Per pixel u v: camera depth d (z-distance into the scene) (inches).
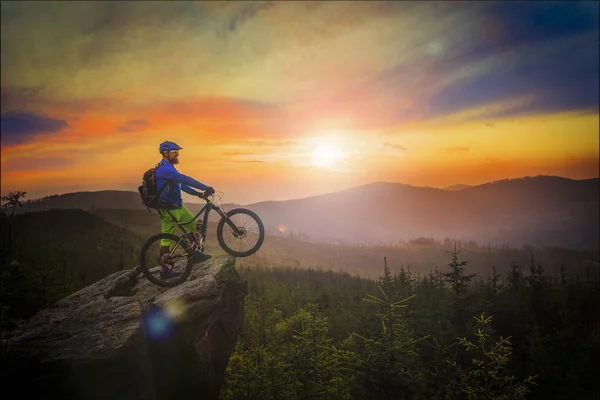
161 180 330.6
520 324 1209.4
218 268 354.0
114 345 307.7
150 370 323.3
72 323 346.0
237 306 374.6
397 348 553.9
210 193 340.5
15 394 312.5
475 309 850.8
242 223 350.9
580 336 1275.8
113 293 384.5
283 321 821.9
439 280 1280.8
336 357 542.6
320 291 1779.0
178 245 342.3
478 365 559.8
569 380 1020.5
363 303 988.6
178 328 315.9
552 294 1425.9
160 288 363.9
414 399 540.4
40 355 313.0
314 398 475.5
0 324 368.5
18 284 645.9
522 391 524.7
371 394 543.5
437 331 757.9
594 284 1635.1
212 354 348.8
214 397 366.0
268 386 469.1
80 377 309.9
